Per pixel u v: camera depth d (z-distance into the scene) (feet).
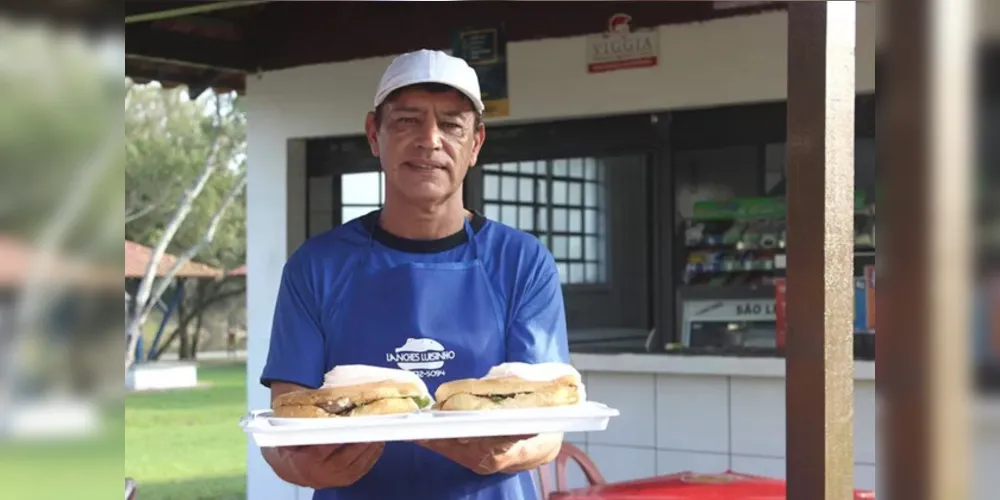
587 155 15.52
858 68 13.09
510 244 7.13
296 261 7.04
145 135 78.07
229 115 79.66
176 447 36.81
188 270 77.15
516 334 6.88
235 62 17.72
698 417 14.51
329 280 6.91
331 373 6.28
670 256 15.05
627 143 15.21
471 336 6.81
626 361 14.89
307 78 17.43
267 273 17.87
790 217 5.28
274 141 17.80
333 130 17.21
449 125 6.71
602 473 15.17
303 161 17.88
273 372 6.76
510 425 5.82
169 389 61.72
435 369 6.77
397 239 7.00
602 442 15.21
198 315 90.63
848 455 5.27
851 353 5.30
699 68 14.30
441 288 6.88
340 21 17.06
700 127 14.70
